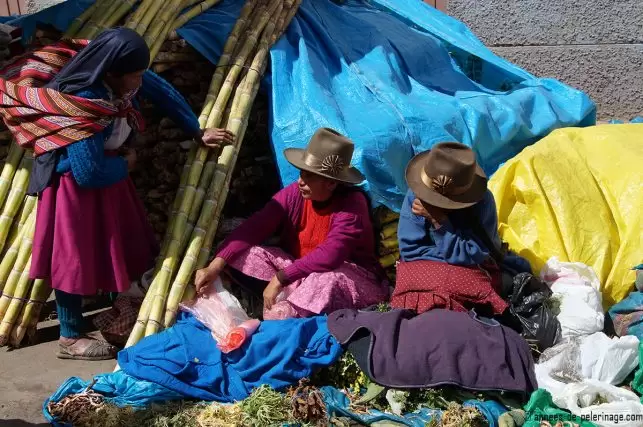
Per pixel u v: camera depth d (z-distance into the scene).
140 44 3.31
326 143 3.49
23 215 3.75
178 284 3.55
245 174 4.53
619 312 3.68
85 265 3.42
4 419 3.12
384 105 4.32
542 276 3.81
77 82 3.30
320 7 5.13
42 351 3.72
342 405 3.07
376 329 3.24
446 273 3.47
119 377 3.18
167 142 4.36
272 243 3.92
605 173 4.33
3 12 7.43
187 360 3.20
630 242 3.99
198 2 4.60
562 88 5.43
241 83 4.25
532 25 6.48
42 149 3.32
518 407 3.06
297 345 3.22
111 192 3.50
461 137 4.42
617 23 6.24
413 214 3.62
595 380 3.15
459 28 6.01
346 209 3.63
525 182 4.21
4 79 3.43
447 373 3.07
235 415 3.00
